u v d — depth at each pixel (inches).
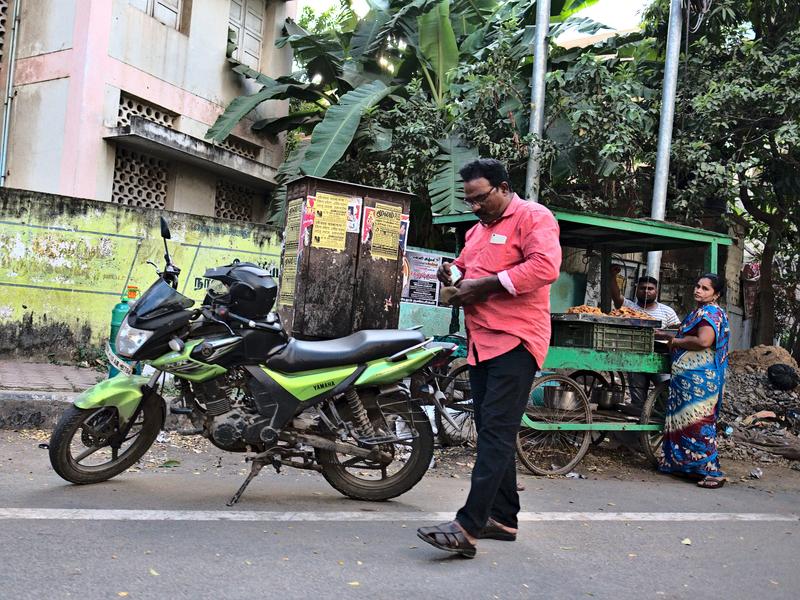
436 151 388.5
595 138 359.6
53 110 406.6
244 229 357.1
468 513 127.5
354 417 161.6
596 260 308.7
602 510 175.5
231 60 496.1
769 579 130.4
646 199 425.7
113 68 412.2
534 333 132.6
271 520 142.9
